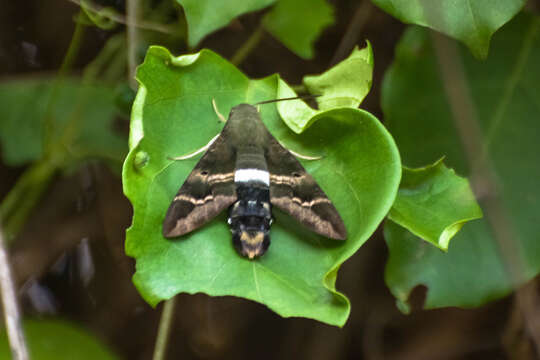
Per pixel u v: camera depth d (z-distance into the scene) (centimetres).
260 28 54
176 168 50
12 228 57
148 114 49
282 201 49
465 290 51
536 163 52
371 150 49
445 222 49
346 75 50
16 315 49
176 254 49
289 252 49
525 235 52
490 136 52
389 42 56
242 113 50
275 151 50
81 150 57
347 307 48
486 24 49
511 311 56
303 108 50
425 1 49
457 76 51
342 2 56
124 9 55
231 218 49
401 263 51
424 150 52
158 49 49
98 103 57
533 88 53
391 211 49
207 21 49
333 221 49
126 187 48
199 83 50
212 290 49
